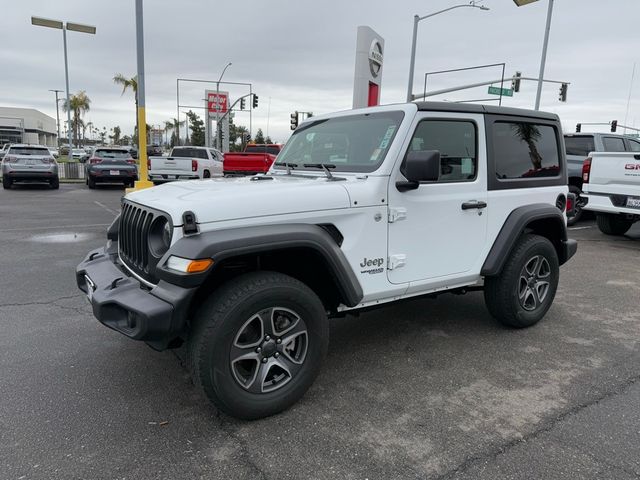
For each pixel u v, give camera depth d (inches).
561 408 124.0
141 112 530.3
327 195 122.5
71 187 803.4
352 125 153.2
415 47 941.8
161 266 106.0
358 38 582.6
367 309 142.1
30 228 382.9
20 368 142.2
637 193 326.0
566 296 221.3
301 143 169.3
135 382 135.0
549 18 807.7
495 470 99.7
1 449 104.4
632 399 128.8
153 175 756.0
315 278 132.5
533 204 171.3
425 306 203.8
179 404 124.2
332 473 98.5
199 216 105.5
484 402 126.9
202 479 96.4
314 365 123.3
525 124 170.4
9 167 711.7
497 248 160.2
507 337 171.0
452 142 148.5
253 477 97.3
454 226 149.1
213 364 107.5
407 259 139.6
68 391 129.6
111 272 129.0
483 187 155.9
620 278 253.8
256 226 111.7
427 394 130.9
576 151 441.7
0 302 200.2
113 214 474.3
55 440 108.0
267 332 115.3
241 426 114.8
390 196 133.4
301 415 119.9
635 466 101.2
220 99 2095.2
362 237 129.1
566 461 102.6
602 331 177.8
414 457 103.7
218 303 108.2
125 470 98.7
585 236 386.9
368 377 140.3
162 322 102.5
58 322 178.4
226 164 637.3
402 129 136.6
